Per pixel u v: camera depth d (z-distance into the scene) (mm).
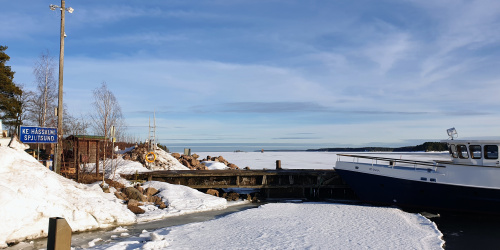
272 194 26594
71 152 24875
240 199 25109
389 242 12617
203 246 11914
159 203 20172
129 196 19984
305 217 17594
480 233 15922
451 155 21297
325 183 26062
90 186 19031
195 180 25688
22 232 12352
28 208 12734
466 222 18438
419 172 20812
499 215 19281
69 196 15039
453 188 19859
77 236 13578
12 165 13992
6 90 30906
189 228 15055
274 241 12625
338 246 11977
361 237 13336
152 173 25031
